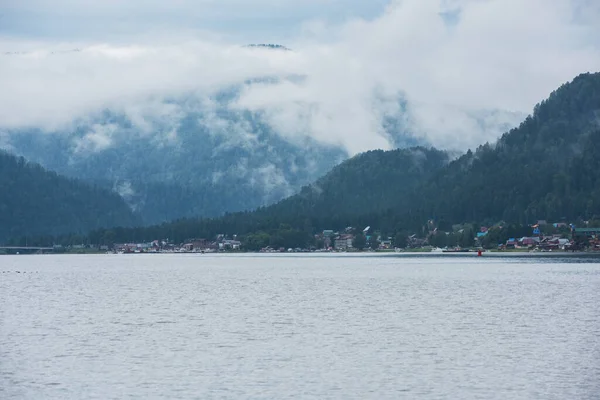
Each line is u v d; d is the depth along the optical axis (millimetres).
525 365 85875
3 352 96062
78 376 82750
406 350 95312
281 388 77312
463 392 75000
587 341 100438
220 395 74938
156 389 77188
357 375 82312
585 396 73125
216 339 105125
